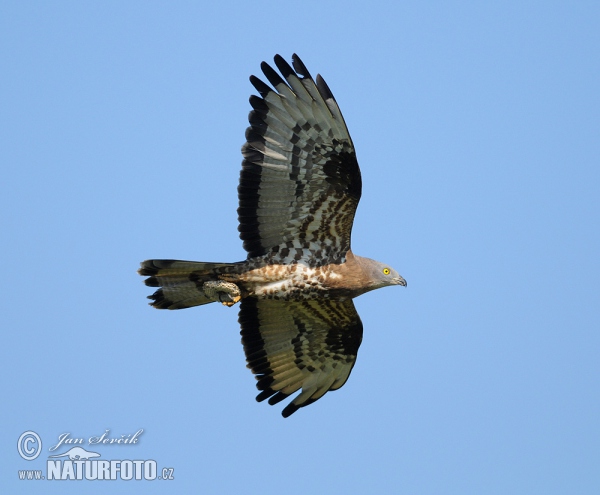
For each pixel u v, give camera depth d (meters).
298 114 13.70
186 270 14.34
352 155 13.84
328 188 14.15
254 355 16.33
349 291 15.08
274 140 13.91
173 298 14.82
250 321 16.11
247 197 14.12
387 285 15.33
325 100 13.45
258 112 13.80
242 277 14.48
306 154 13.92
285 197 14.21
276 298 14.86
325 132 13.72
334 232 14.64
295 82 13.56
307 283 14.73
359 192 14.12
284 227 14.48
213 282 14.46
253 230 14.38
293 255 14.65
